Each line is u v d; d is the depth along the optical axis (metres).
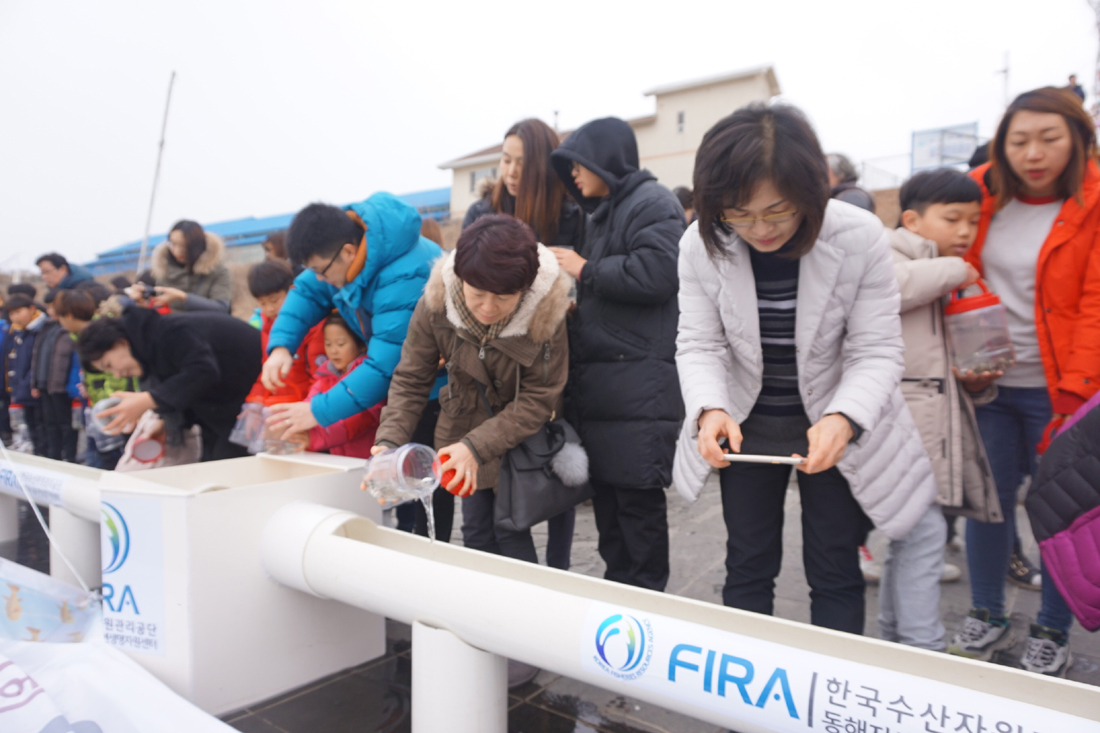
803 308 1.52
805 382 1.58
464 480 1.74
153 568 1.64
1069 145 1.85
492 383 1.92
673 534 3.32
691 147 21.69
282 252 4.44
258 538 1.74
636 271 1.92
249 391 2.85
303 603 1.84
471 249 1.62
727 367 1.68
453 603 1.36
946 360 1.84
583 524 3.59
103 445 3.61
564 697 1.83
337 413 2.16
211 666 1.66
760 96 20.98
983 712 0.87
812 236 1.36
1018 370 2.07
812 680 0.98
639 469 1.98
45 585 2.00
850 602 1.59
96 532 2.53
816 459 1.36
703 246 1.59
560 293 1.83
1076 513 1.42
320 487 1.89
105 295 4.79
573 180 2.21
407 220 2.24
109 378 3.42
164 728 1.37
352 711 1.73
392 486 1.55
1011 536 2.14
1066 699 0.93
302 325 2.60
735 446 1.46
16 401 6.27
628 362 2.00
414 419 1.95
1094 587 1.38
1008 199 2.05
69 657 1.61
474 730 1.39
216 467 2.10
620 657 1.15
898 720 0.91
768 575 1.68
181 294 3.52
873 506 1.55
